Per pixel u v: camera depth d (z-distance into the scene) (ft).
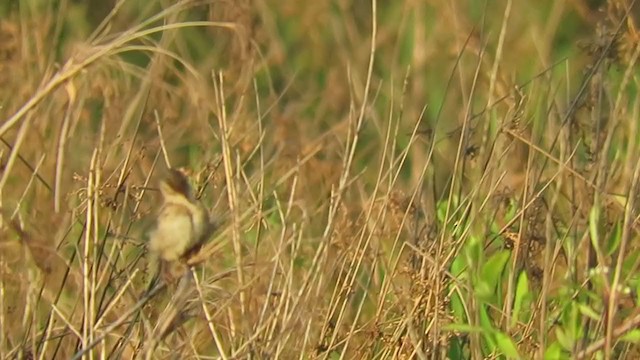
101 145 35.94
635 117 37.29
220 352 32.30
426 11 59.93
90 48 34.73
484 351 36.45
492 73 39.50
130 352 36.70
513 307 36.83
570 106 38.58
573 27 58.29
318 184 47.16
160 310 35.78
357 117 44.14
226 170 33.37
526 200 38.01
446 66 55.11
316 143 48.75
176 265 30.55
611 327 31.65
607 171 37.58
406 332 36.06
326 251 35.24
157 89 50.52
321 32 62.08
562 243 36.60
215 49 57.82
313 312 34.73
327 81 58.34
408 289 36.58
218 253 35.29
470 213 37.29
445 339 35.78
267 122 53.01
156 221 30.50
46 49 53.98
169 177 30.53
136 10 60.80
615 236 34.19
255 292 35.58
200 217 30.30
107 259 36.11
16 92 50.67
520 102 39.63
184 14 58.95
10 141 46.47
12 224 34.40
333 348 35.81
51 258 36.40
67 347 37.35
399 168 37.63
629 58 39.34
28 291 35.01
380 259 38.86
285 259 36.94
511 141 40.47
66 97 46.88
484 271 34.30
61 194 41.86
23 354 34.58
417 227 37.88
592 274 33.19
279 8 62.69
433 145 38.78
